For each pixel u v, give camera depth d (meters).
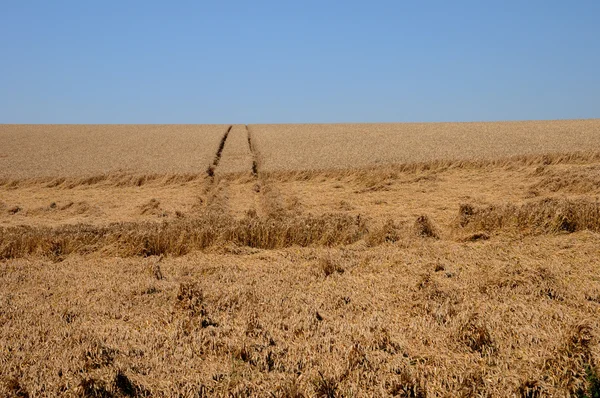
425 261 11.42
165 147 44.38
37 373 6.39
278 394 5.75
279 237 13.74
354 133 52.34
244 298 8.98
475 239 13.63
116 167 33.34
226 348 6.89
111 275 11.09
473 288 9.35
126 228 14.69
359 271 10.91
